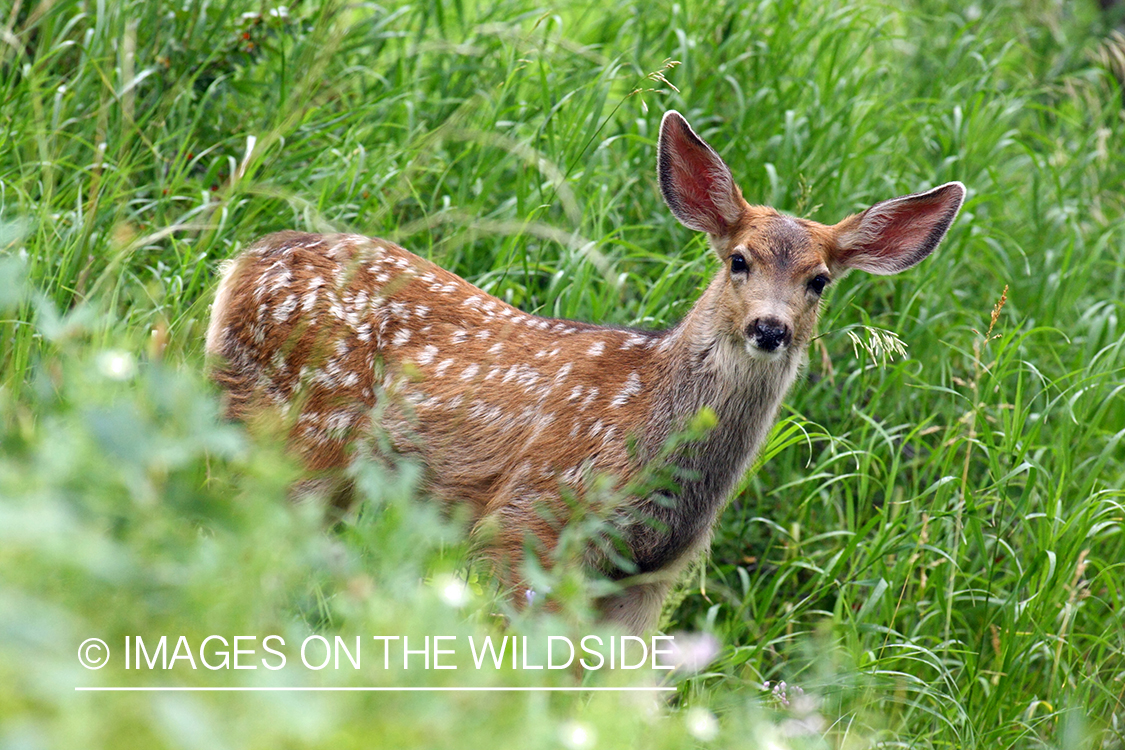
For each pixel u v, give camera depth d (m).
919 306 12.08
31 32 11.67
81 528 4.09
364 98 12.30
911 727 9.13
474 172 11.37
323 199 10.58
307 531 4.96
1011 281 12.62
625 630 9.08
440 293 9.44
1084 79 16.34
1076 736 8.09
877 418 11.54
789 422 10.73
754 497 11.02
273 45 12.42
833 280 9.52
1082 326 12.16
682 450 8.79
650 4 13.54
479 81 12.73
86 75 10.74
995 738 8.87
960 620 10.06
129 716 3.63
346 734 3.97
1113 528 10.61
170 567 4.32
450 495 9.11
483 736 4.29
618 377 8.94
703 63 12.99
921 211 9.53
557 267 10.96
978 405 10.40
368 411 9.08
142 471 4.32
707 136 12.77
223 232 10.20
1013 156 14.63
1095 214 13.84
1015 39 15.97
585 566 8.66
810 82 12.92
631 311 11.42
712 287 9.03
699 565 9.48
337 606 5.27
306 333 9.05
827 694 8.24
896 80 14.55
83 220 9.51
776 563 9.84
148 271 9.87
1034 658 9.88
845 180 12.60
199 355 8.84
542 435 8.82
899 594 10.03
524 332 9.28
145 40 11.42
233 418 9.20
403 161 11.34
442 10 12.88
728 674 8.23
